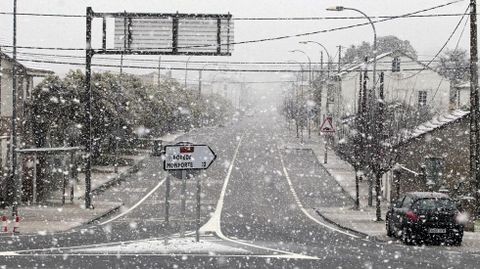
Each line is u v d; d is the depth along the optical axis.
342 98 75.88
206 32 31.34
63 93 45.75
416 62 72.25
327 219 30.53
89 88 34.09
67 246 19.09
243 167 56.84
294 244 20.11
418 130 37.31
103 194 40.62
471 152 26.44
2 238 22.05
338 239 22.61
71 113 46.81
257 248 18.14
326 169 54.84
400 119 40.34
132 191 42.25
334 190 43.62
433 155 35.12
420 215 21.00
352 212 33.41
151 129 77.31
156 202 37.50
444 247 20.62
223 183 46.47
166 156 18.16
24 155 35.66
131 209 34.72
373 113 36.00
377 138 30.77
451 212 21.12
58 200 37.19
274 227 26.94
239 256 16.19
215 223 28.38
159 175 50.78
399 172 35.25
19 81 39.66
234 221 29.33
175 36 31.41
